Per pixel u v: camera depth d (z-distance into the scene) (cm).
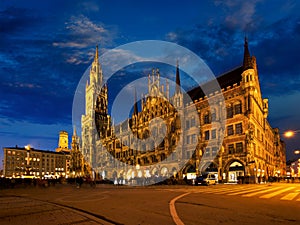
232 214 1463
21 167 19900
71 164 16338
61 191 3834
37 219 1365
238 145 6712
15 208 1809
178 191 3331
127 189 4184
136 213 1536
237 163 6669
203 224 1223
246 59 7181
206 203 1934
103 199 2384
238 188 3975
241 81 6969
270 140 10069
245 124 6631
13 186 5416
